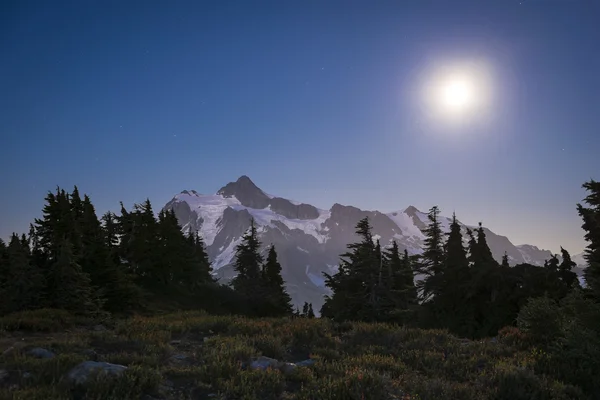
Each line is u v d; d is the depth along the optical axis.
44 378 6.96
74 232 41.31
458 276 29.25
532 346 11.80
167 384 7.57
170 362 9.38
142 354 9.71
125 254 57.56
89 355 9.05
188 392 7.25
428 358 10.66
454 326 27.17
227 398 7.08
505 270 26.83
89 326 15.71
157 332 12.59
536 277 25.06
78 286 30.03
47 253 37.97
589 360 9.45
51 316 15.28
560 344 10.55
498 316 25.23
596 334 9.97
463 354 11.34
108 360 8.70
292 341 12.51
